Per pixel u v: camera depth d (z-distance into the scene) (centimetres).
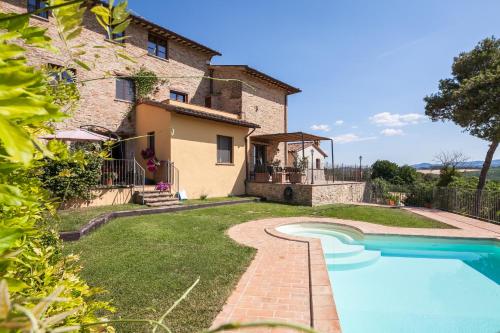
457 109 1706
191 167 1422
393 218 1170
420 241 900
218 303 381
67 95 170
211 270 491
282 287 449
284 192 1559
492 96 1527
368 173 2212
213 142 1543
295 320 352
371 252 862
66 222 712
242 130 1736
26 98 58
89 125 1317
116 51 132
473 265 781
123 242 637
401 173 3045
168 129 1344
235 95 1844
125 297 382
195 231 775
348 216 1191
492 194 1174
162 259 534
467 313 532
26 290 127
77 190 933
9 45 60
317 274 495
